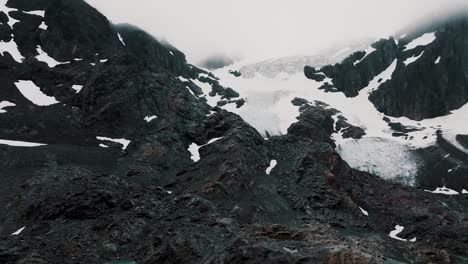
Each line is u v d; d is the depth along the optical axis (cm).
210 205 6669
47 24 12838
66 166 7606
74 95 10650
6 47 11831
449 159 11500
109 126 9875
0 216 6259
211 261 4775
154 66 11912
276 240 5444
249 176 8012
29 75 11119
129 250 5588
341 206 8056
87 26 12988
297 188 8181
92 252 5406
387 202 8731
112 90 10506
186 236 5378
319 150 9356
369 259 4784
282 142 9856
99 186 6744
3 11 13025
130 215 6241
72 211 6194
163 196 7050
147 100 10669
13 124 9044
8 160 7619
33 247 5275
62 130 9375
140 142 9069
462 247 6981
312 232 6012
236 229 5809
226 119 10019
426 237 7400
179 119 10331
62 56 12206
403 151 12219
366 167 11494
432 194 9612
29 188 6762
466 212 8744
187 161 8806
